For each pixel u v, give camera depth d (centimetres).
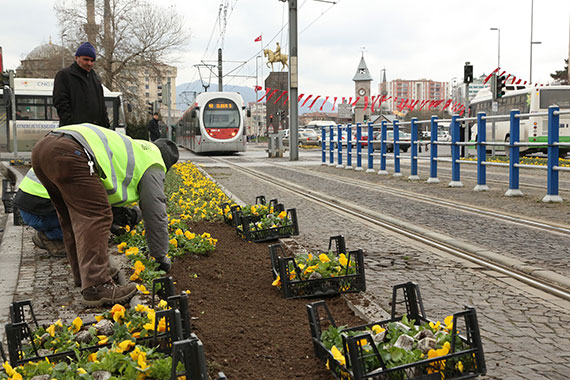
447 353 284
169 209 950
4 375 298
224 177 1811
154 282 402
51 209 618
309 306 338
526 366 336
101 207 459
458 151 1429
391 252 669
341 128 2281
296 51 2877
